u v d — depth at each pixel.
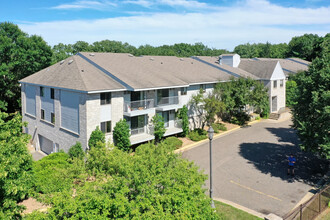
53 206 10.53
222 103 32.12
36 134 33.25
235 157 26.09
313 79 20.28
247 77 37.38
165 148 15.39
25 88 35.31
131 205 10.32
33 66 43.22
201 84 34.94
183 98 32.84
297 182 20.78
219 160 25.38
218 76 38.44
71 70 28.38
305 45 84.12
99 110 24.62
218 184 20.61
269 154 26.80
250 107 41.00
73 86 24.83
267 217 14.89
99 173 14.58
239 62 50.25
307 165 24.03
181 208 10.82
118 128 25.25
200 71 38.91
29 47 42.75
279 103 45.06
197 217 10.68
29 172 14.30
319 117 18.86
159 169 12.47
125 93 27.20
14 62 40.47
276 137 32.47
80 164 16.28
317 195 15.79
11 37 44.91
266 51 100.69
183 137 32.00
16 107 47.56
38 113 32.38
